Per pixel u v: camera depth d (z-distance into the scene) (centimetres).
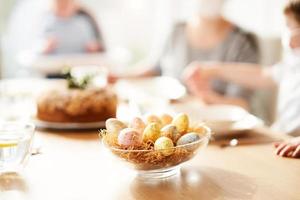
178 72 252
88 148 137
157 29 342
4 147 117
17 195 107
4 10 341
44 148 138
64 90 165
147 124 118
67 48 322
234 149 134
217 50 247
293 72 189
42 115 160
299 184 110
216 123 143
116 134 114
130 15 358
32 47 330
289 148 127
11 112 173
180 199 104
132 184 112
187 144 111
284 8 162
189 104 190
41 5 345
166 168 113
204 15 246
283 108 191
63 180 115
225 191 107
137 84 225
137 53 363
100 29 337
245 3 294
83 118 157
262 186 110
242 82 212
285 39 168
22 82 233
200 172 118
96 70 218
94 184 112
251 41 247
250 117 157
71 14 330
